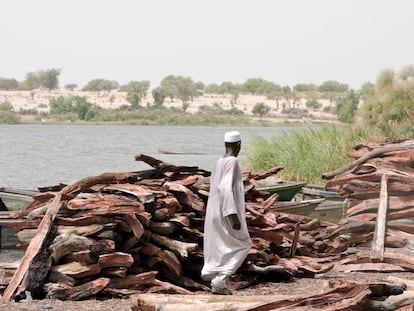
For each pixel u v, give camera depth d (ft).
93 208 32.99
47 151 229.04
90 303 31.14
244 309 24.62
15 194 54.49
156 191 34.94
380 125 87.20
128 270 33.40
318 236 45.70
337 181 46.88
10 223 35.50
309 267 39.29
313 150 83.46
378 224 42.88
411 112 87.20
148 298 26.76
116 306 30.68
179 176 37.83
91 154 212.02
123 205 33.09
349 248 45.68
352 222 45.03
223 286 32.73
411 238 43.50
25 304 30.60
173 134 390.21
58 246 31.99
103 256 32.04
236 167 32.91
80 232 32.53
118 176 35.76
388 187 45.11
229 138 33.12
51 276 32.04
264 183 63.57
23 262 32.12
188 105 654.53
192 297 26.73
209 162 155.84
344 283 24.85
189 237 35.55
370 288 24.06
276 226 39.65
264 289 35.60
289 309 23.95
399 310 24.38
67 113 617.62
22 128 478.59
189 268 35.50
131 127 531.09
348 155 49.37
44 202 36.88
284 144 87.86
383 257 40.86
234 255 32.89
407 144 47.16
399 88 87.92
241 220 32.83
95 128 493.77
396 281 29.99
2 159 188.03
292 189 61.21
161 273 34.73
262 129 486.38
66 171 152.76
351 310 23.58
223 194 32.50
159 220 34.68
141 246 34.09
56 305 30.60
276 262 38.42
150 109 643.45
